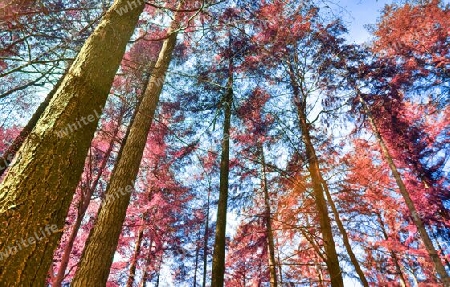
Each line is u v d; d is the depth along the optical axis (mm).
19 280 1570
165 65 6523
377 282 11859
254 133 8508
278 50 8055
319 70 8555
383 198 10562
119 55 3080
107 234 4621
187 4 6445
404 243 11672
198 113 9617
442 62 10797
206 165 10867
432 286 10555
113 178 5258
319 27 8023
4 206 1765
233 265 13883
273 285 9969
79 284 4133
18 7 3627
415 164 11812
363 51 9133
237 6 6781
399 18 12117
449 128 11797
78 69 2645
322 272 13047
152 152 10227
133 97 7363
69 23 3922
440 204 10938
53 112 2307
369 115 9781
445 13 11508
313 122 8016
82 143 2314
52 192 1943
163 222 12633
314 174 6844
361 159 10461
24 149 2076
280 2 7273
